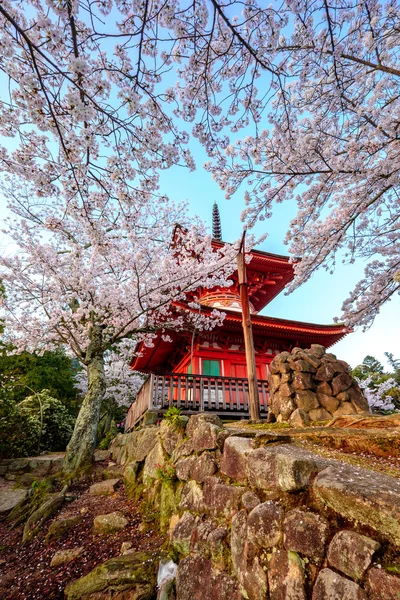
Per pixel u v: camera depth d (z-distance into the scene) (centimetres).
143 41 271
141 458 609
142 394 878
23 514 543
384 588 132
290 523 191
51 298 947
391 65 412
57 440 1160
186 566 270
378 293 744
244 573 209
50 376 1645
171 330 1070
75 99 231
